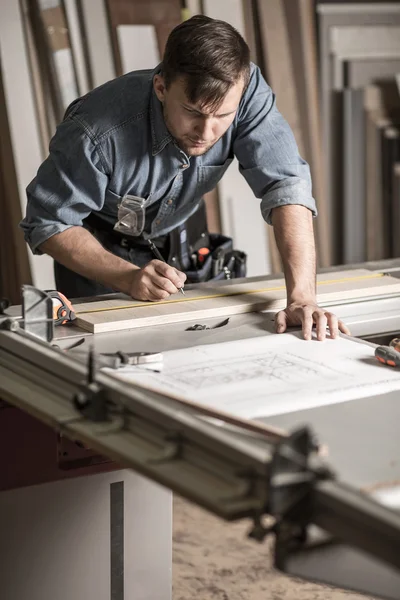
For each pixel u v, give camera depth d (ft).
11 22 11.56
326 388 4.41
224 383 4.47
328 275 6.63
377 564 3.34
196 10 12.64
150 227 7.15
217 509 3.04
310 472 3.03
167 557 6.22
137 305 5.81
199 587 7.70
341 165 14.08
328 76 13.80
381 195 14.24
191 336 5.33
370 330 5.72
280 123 6.65
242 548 8.40
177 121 5.65
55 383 4.19
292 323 5.56
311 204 6.52
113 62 12.12
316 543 3.14
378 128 14.05
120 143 6.33
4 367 4.64
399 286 6.35
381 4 13.98
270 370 4.68
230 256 7.95
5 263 11.76
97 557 5.90
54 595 5.79
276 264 13.25
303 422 4.01
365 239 14.28
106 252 6.28
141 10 12.29
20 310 5.52
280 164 6.56
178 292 6.16
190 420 3.45
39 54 11.82
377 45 14.01
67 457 5.57
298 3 13.42
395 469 3.53
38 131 11.73
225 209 12.83
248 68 5.59
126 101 6.29
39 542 5.64
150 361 4.77
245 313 5.86
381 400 4.30
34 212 6.45
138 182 6.59
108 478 5.81
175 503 9.37
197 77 5.32
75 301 5.92
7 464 5.35
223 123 5.64
